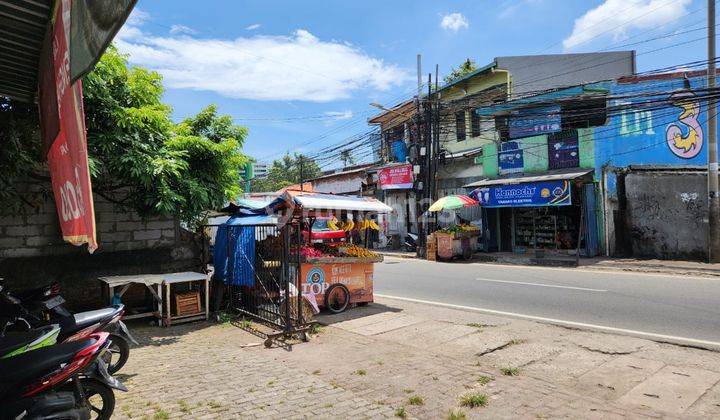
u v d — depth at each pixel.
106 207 8.35
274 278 7.74
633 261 15.02
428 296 10.41
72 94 2.93
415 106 22.88
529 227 19.19
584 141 16.86
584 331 6.89
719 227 14.16
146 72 8.01
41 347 3.52
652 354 5.70
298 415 4.04
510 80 20.31
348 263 8.78
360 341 6.61
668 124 16.19
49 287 6.08
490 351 5.99
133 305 8.50
